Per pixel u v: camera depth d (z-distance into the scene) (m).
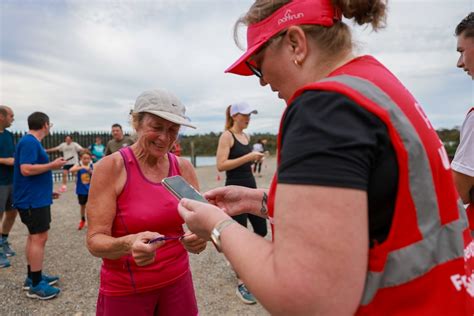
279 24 0.83
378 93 0.70
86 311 3.08
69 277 3.84
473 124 1.68
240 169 3.29
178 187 1.28
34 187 3.25
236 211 1.47
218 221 0.82
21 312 3.05
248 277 0.68
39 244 3.33
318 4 0.81
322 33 0.81
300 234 0.61
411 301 0.68
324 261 0.59
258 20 0.87
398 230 0.66
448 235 0.73
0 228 5.75
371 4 0.83
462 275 0.73
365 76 0.74
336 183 0.59
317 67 0.83
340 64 0.83
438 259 0.71
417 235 0.67
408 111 0.72
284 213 0.64
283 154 0.68
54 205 8.33
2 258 4.14
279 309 0.62
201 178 13.30
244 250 0.72
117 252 1.50
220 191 1.46
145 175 1.67
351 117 0.64
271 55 0.87
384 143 0.64
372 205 0.66
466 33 1.86
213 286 3.59
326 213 0.59
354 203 0.59
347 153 0.60
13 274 3.88
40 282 3.34
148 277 1.63
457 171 1.70
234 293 3.42
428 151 0.71
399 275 0.66
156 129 1.61
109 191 1.60
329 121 0.63
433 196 0.70
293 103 0.71
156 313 1.77
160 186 1.68
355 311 0.62
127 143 6.14
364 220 0.61
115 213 1.62
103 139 17.28
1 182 4.22
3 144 4.24
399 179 0.65
